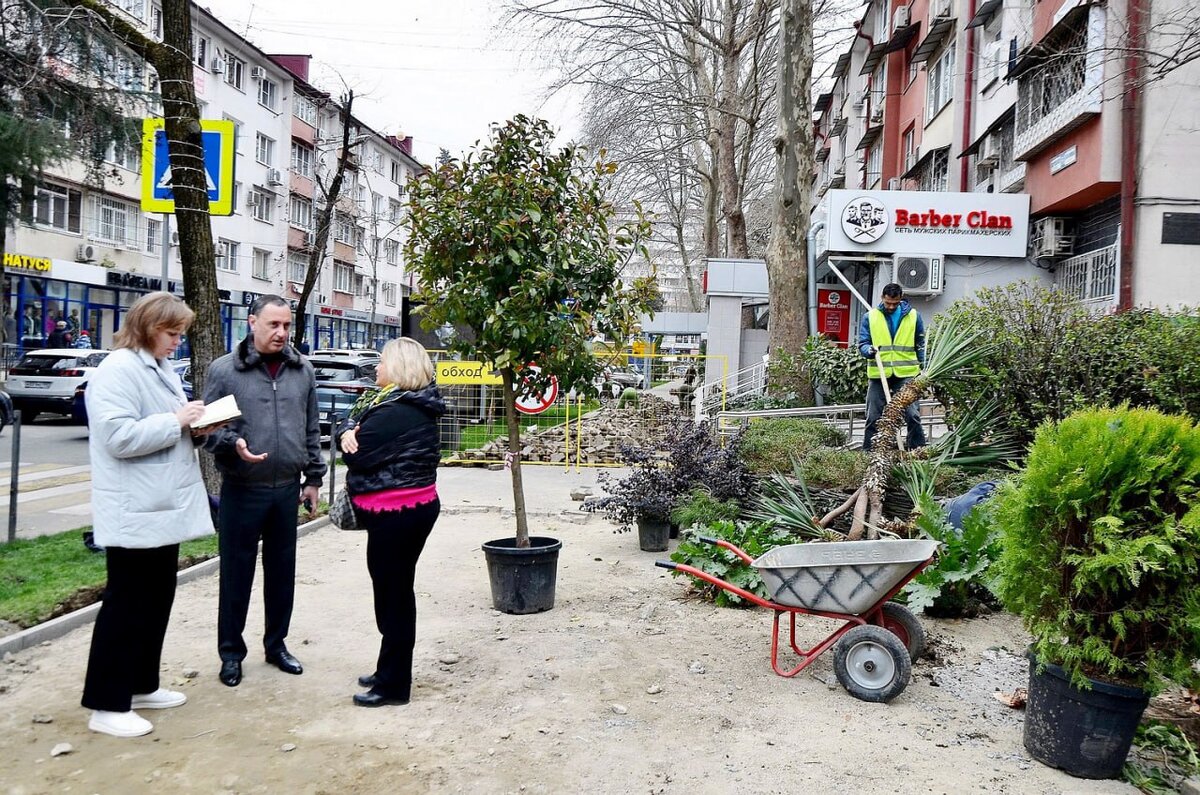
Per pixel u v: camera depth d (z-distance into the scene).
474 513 10.77
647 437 15.04
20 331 29.42
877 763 4.06
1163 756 4.23
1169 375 7.90
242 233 42.84
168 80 8.88
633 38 26.70
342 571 7.62
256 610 6.39
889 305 9.62
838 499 8.09
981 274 16.52
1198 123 12.74
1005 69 18.92
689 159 33.59
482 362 6.70
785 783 3.85
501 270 6.38
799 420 11.25
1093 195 14.24
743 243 27.47
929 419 10.74
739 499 8.52
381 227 60.47
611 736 4.30
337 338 56.19
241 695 4.74
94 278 32.59
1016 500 4.24
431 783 3.80
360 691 4.83
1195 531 3.68
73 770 3.84
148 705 4.51
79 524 9.05
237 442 4.66
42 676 4.96
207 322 9.05
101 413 4.02
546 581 6.47
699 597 6.86
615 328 6.83
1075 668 3.93
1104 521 3.79
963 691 5.05
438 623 6.16
